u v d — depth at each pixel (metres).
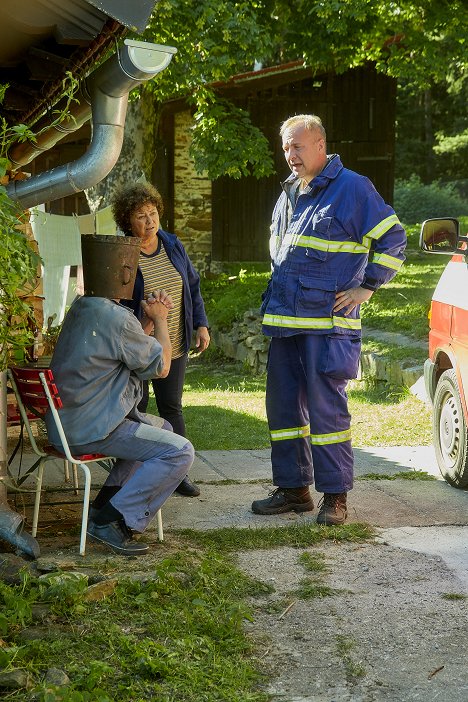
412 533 5.51
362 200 5.48
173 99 18.52
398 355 10.73
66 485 6.51
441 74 18.39
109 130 5.31
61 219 12.44
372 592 4.56
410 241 23.27
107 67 4.98
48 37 5.43
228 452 7.73
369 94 20.73
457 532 5.52
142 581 4.43
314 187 5.56
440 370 6.95
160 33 14.12
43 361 6.27
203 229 20.36
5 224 4.01
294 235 5.64
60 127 6.27
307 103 20.56
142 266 6.04
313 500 6.22
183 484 6.27
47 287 12.48
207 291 17.69
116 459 5.25
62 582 4.23
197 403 10.45
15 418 5.72
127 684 3.54
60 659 3.69
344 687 3.61
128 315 4.89
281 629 4.14
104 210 13.08
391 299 14.59
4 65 6.25
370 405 9.84
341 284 5.54
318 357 5.56
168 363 5.12
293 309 5.62
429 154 47.28
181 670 3.62
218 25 14.05
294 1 17.30
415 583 4.68
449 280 6.73
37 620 4.02
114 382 4.94
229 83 19.27
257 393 11.38
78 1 4.53
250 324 14.02
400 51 18.05
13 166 7.52
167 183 20.16
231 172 16.47
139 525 4.89
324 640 4.02
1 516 4.80
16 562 4.57
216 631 4.01
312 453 5.64
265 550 5.20
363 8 15.73
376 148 20.89
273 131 20.50
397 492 6.43
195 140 16.70
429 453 7.67
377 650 3.92
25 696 3.35
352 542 5.34
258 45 14.30
